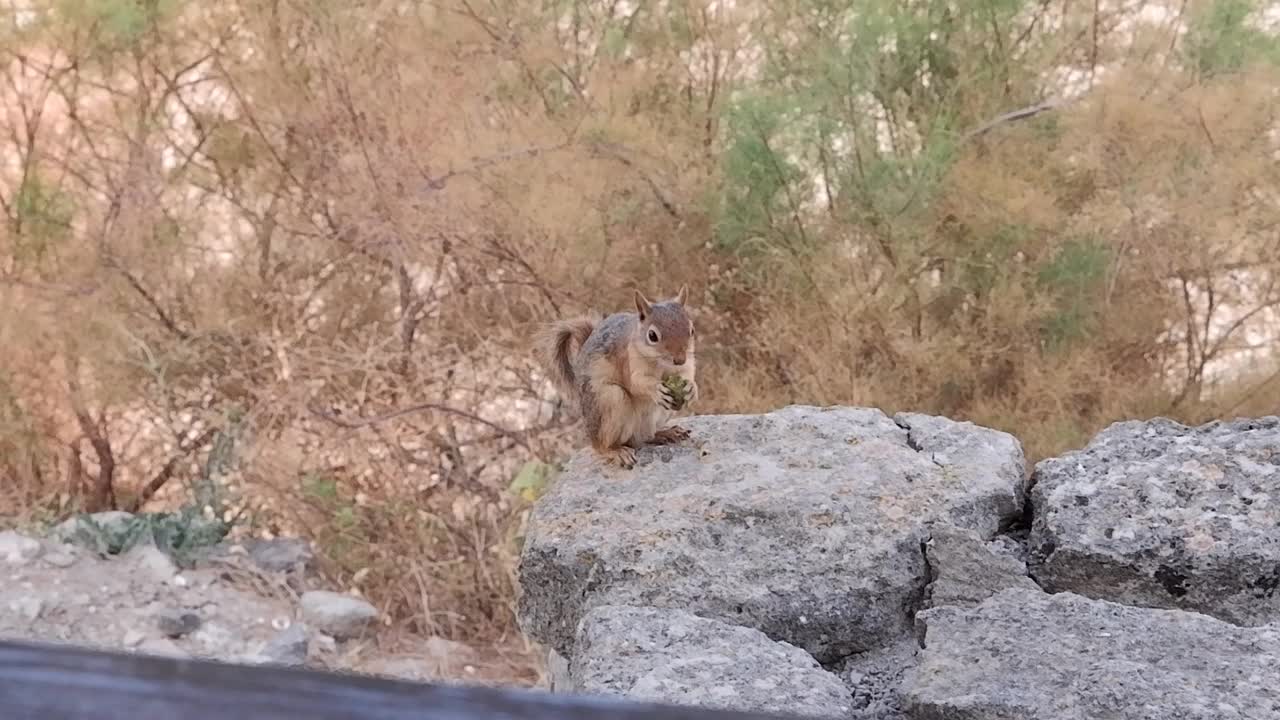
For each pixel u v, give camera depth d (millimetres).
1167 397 4988
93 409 6246
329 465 5875
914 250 4895
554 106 5684
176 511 5918
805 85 5074
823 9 5203
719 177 5312
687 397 2697
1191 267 4891
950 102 5008
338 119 5797
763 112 4906
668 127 5531
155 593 5043
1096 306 4934
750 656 1902
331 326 6188
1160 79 4738
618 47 5609
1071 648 1846
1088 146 4723
